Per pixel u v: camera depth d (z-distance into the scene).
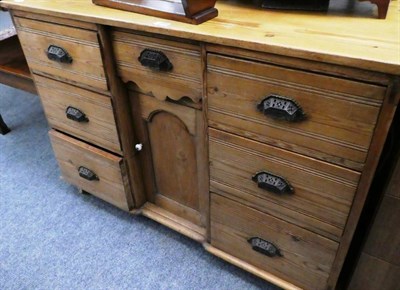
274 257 0.96
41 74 1.12
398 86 0.57
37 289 1.07
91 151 1.16
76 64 0.99
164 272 1.11
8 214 1.33
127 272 1.12
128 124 1.06
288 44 0.63
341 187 0.72
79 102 1.09
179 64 0.82
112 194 1.23
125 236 1.24
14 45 1.68
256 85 0.71
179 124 0.97
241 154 0.83
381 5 0.72
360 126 0.63
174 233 1.24
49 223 1.29
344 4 0.83
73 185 1.41
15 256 1.17
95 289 1.07
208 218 1.05
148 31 0.78
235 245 1.03
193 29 0.73
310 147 0.71
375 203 0.81
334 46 0.61
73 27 0.92
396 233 0.75
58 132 1.25
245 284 1.07
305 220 0.83
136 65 0.90
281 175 0.80
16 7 0.99
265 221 0.91
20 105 2.04
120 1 0.87
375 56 0.57
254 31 0.70
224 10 0.83
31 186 1.47
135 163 1.15
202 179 1.02
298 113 0.68
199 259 1.15
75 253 1.18
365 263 0.84
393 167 0.69
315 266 0.89
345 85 0.61
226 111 0.79
